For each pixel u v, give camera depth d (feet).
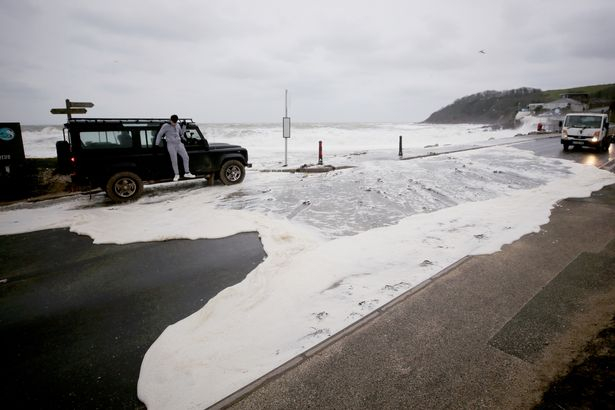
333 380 8.17
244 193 30.09
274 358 9.11
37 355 10.00
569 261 14.19
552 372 8.14
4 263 16.65
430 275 13.30
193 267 15.71
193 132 32.22
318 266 14.67
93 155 26.96
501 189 29.17
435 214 21.93
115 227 21.44
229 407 7.56
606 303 11.00
